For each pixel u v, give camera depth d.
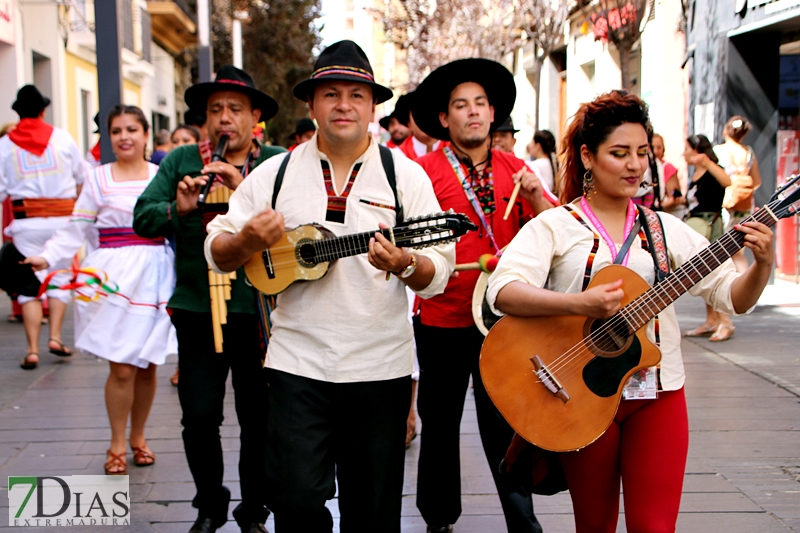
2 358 7.32
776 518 3.93
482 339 3.65
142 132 4.71
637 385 2.66
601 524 2.80
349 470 3.00
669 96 12.83
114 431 4.56
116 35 6.73
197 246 3.68
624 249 2.72
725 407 5.66
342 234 2.94
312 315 2.91
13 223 7.20
